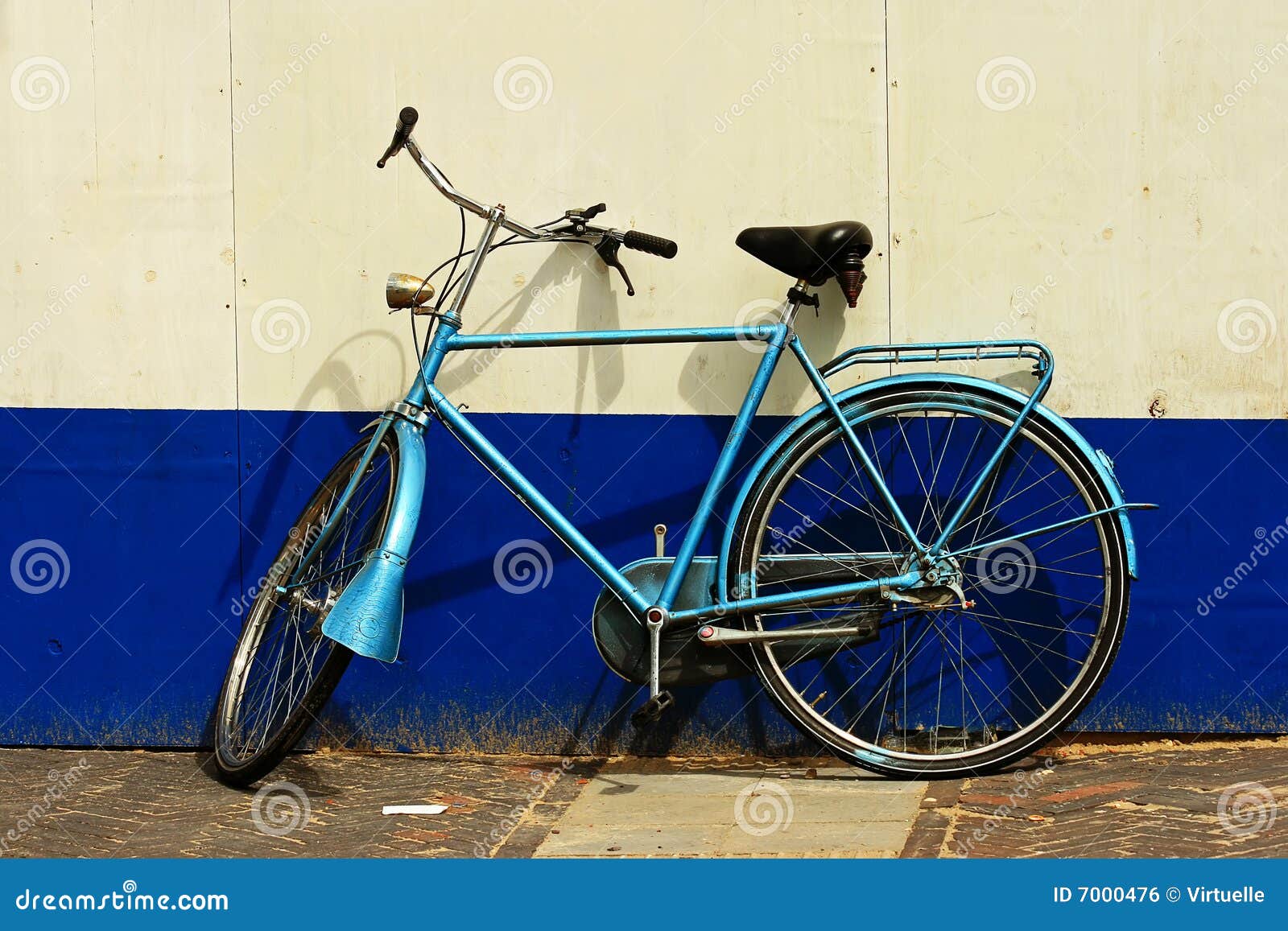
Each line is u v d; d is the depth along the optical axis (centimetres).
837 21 341
